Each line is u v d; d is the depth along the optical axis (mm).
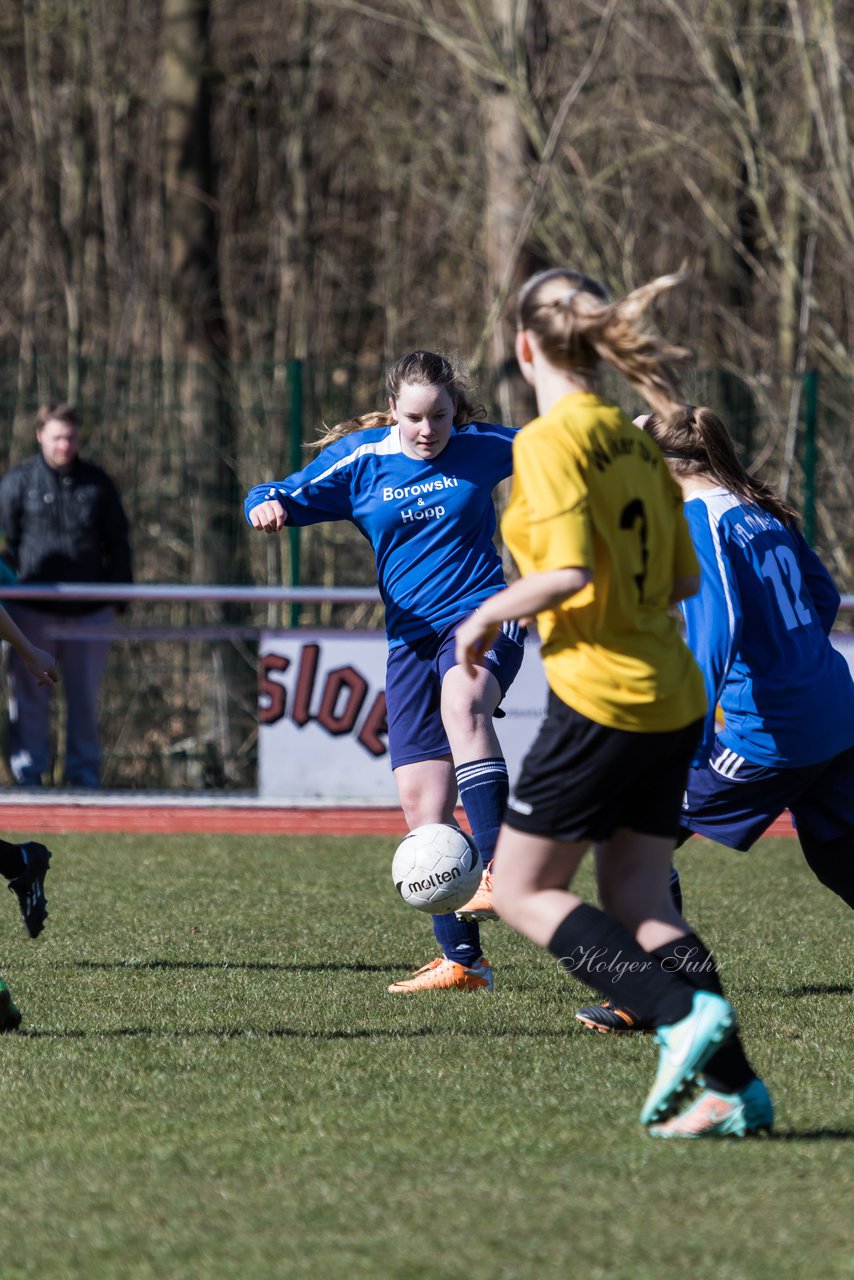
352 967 20531
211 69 57438
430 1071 15070
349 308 67125
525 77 53062
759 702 16969
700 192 59000
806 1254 10289
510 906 12812
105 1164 12305
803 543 17656
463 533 19281
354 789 35688
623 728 12203
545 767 12461
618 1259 10227
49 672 18172
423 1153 12500
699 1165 12141
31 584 36812
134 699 45188
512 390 49250
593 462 12117
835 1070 15180
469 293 64062
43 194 61156
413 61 66062
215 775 44125
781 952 21766
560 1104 13906
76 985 19250
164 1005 18125
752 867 30469
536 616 12742
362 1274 10031
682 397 12570
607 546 12141
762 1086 12891
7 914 24438
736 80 56906
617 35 60094
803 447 42531
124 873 28688
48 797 36906
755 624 16797
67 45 62625
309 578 47188
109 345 63594
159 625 45250
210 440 46250
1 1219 11125
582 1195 11453
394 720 19516
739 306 60250
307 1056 15680
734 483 16906
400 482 19219
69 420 36688
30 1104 13945
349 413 46812
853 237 54406
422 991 18906
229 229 68312
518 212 53656
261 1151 12602
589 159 61969
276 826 35188
